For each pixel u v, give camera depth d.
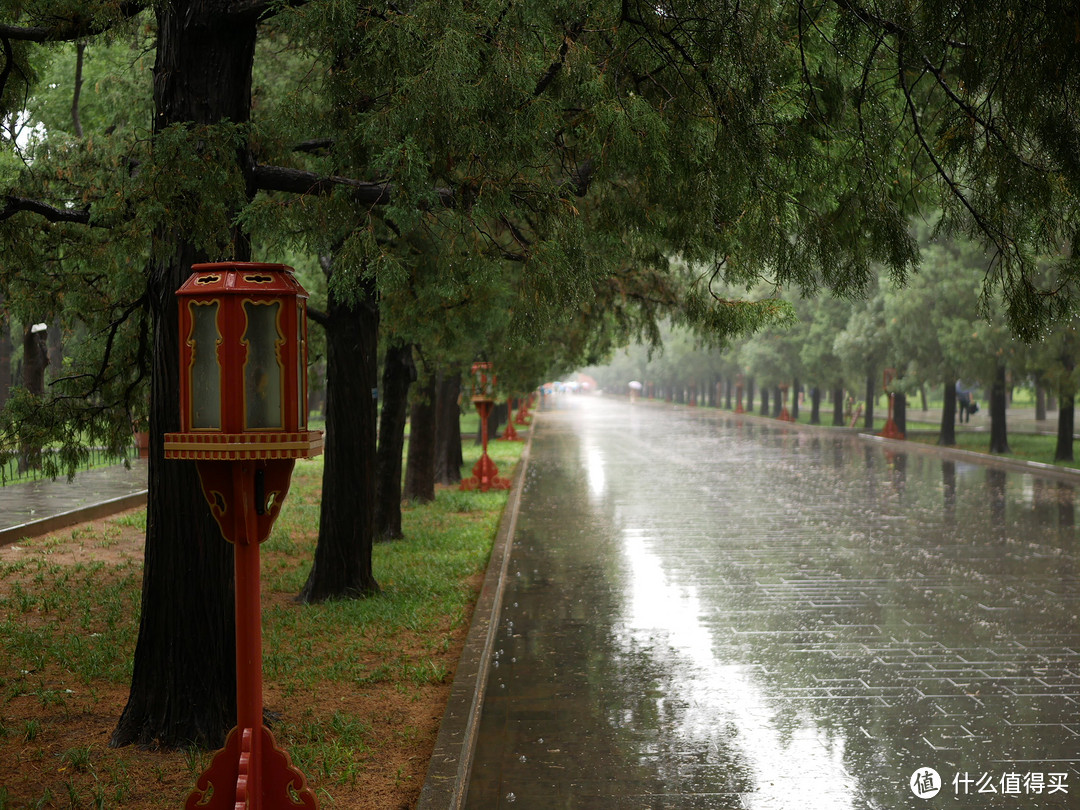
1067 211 5.77
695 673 8.13
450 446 24.62
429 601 10.67
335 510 10.95
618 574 12.57
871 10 5.79
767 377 56.16
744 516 18.23
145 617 6.30
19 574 11.34
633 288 14.16
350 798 5.39
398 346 13.88
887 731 6.70
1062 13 4.79
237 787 4.11
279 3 5.73
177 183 5.79
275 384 4.00
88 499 16.78
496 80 5.59
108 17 6.69
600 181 6.23
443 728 6.28
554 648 8.97
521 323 6.36
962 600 10.84
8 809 5.07
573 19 6.25
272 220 6.19
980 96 6.00
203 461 4.06
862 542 15.02
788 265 6.26
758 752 6.32
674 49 6.04
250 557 4.16
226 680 6.35
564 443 41.25
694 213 6.10
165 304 6.26
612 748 6.41
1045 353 26.52
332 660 8.26
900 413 42.81
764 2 5.57
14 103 8.15
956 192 5.93
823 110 7.04
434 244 8.17
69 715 6.66
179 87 6.35
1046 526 16.41
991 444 31.27
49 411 8.80
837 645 9.00
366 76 5.77
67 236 8.69
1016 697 7.43
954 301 29.19
